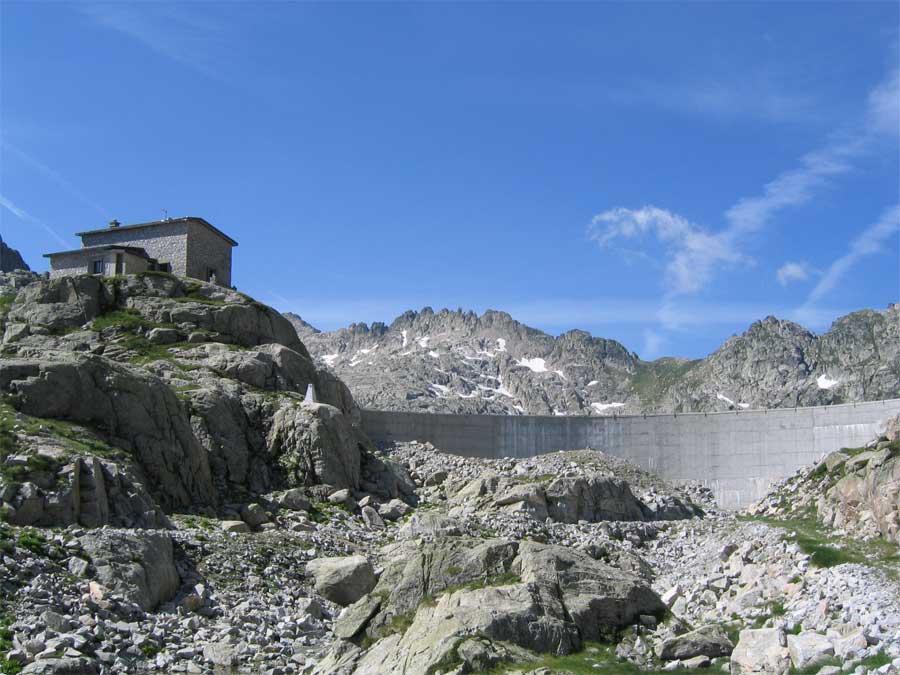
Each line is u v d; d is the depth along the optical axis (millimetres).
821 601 50031
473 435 100250
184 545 53562
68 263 96250
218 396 73125
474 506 74625
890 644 39969
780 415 94812
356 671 38219
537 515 73625
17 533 46812
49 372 62469
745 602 54406
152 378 66188
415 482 81438
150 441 63219
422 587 41469
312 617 48500
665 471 98938
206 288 91125
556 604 39594
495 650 36500
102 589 44594
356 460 75000
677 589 59562
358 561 54156
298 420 74000
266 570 54094
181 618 45969
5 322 86062
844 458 76000
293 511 66125
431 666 35781
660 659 39375
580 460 89000
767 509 77562
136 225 99938
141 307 87188
